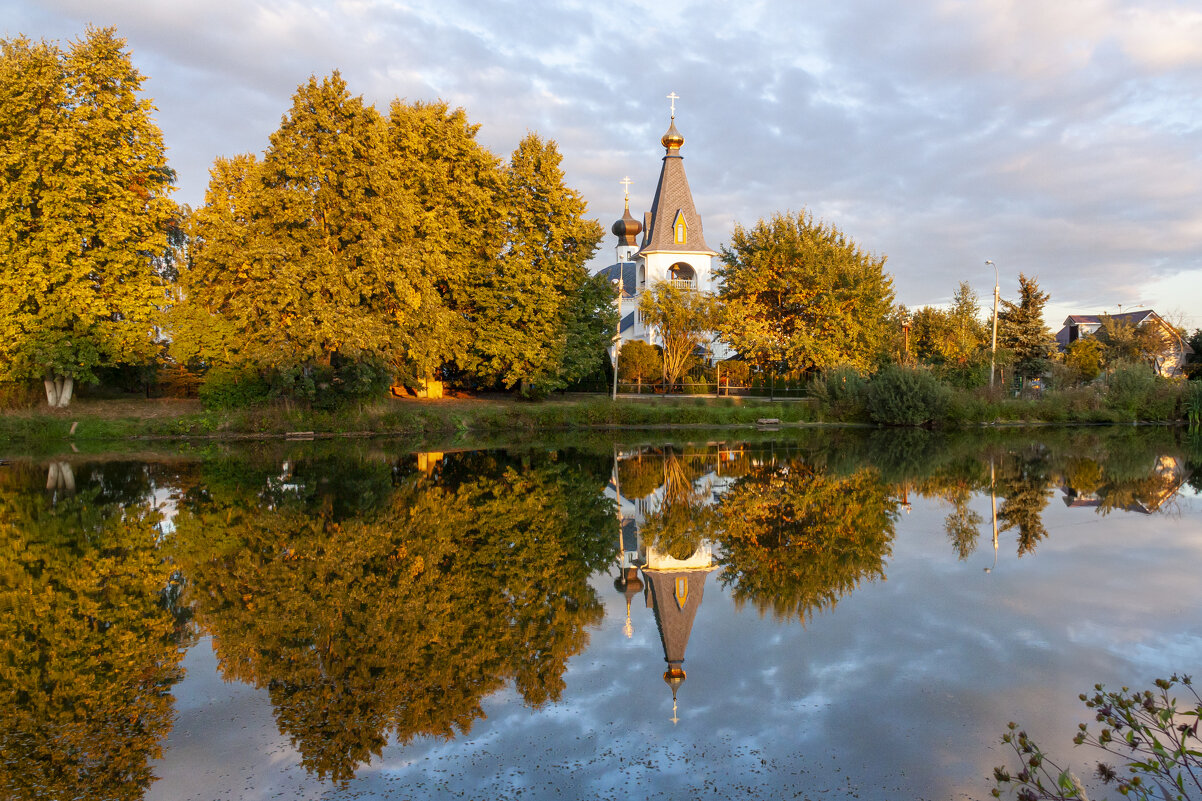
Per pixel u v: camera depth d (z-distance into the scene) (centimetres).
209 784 415
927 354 5347
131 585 827
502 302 3747
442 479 1708
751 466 2014
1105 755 442
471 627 696
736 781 415
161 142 3033
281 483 1612
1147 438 3094
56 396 2941
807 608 750
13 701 533
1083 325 7238
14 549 990
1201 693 531
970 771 426
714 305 4697
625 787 409
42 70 2730
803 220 4841
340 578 862
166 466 1936
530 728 486
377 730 486
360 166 2994
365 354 2961
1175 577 861
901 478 1759
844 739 466
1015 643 643
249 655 622
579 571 908
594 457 2255
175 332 2922
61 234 2752
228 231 2916
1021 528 1156
